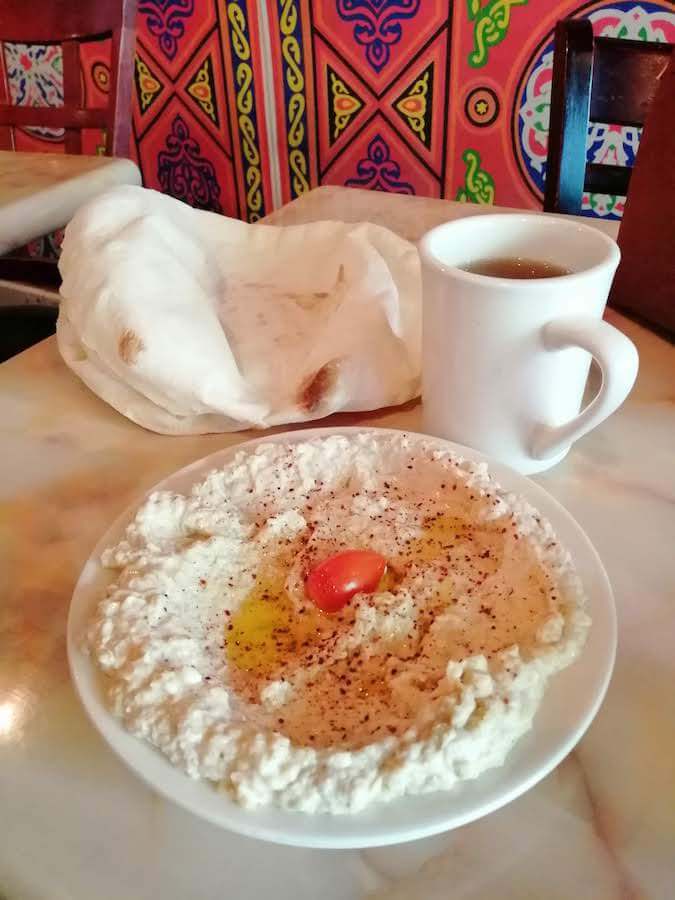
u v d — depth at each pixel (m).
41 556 0.44
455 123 1.41
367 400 0.53
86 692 0.32
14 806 0.31
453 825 0.27
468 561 0.38
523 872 0.28
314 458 0.44
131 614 0.34
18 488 0.49
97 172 0.99
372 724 0.30
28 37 1.15
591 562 0.37
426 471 0.43
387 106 1.45
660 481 0.48
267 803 0.27
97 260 0.55
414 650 0.34
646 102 0.81
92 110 1.14
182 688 0.31
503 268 0.49
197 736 0.29
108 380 0.56
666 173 0.55
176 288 0.55
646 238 0.58
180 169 1.78
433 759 0.27
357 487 0.43
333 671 0.33
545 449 0.45
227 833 0.30
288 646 0.36
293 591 0.37
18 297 1.04
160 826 0.30
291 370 0.55
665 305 0.59
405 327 0.57
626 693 0.35
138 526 0.39
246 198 1.74
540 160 1.36
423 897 0.28
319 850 0.29
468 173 1.45
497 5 1.25
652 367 0.58
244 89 1.58
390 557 0.39
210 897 0.28
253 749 0.28
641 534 0.44
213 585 0.38
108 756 0.33
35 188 0.93
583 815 0.30
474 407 0.46
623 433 0.52
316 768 0.28
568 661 0.32
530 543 0.37
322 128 1.55
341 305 0.57
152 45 1.63
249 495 0.43
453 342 0.44
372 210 0.86
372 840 0.26
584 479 0.48
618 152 1.31
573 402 0.46
